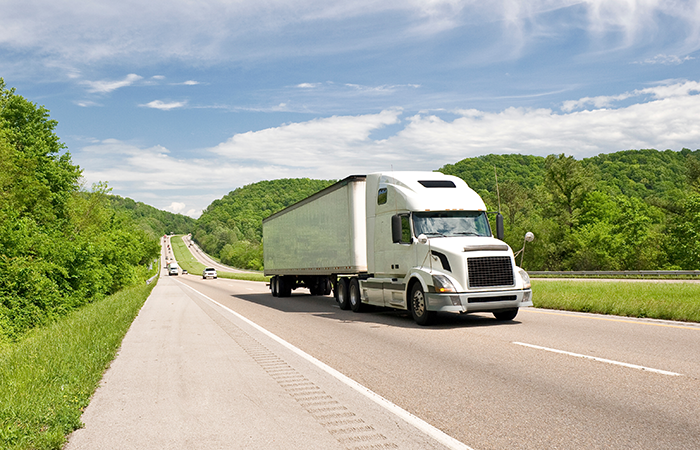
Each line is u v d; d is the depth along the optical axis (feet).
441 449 13.55
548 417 15.93
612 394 18.15
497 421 15.74
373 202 48.44
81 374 22.72
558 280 103.76
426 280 38.73
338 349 30.27
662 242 188.65
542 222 227.20
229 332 39.99
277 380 22.52
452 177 45.32
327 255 60.03
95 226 151.94
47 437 14.51
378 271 47.57
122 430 15.98
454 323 40.60
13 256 62.34
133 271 147.54
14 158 101.04
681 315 36.37
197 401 19.25
